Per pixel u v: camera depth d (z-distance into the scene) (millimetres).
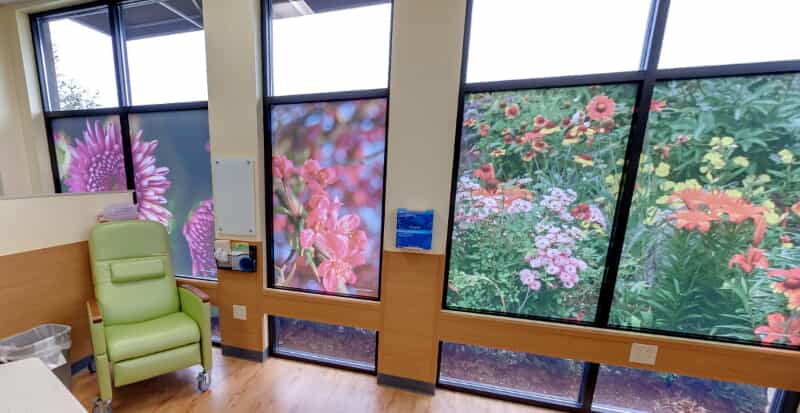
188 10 2027
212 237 2232
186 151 2186
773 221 1337
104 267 1802
